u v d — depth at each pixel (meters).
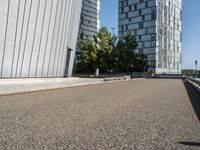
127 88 23.19
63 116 8.12
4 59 26.52
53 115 8.30
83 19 121.31
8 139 5.26
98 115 8.36
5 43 26.42
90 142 5.10
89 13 125.44
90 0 126.19
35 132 5.91
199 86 21.84
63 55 37.72
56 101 12.47
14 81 24.64
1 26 25.70
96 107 10.33
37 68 31.38
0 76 26.23
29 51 29.67
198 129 6.36
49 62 33.72
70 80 34.84
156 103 11.81
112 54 63.66
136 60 68.12
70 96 15.13
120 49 65.69
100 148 4.70
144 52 93.38
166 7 97.38
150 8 92.25
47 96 15.06
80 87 24.59
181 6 110.44
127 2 99.50
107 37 63.78
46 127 6.46
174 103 11.87
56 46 35.09
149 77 71.38
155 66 90.38
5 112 8.88
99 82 34.78
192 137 5.57
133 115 8.41
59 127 6.48
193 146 4.89
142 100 13.05
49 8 32.09
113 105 11.00
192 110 9.64
